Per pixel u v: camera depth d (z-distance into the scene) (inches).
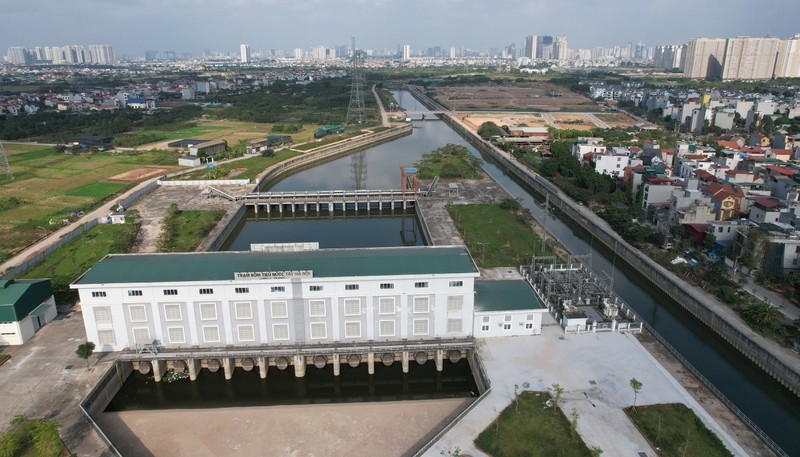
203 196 7731.3
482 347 3587.6
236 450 2856.8
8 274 4783.5
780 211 5403.5
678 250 5324.8
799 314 4099.4
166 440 2940.5
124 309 3400.6
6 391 3120.1
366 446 2881.4
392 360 3641.7
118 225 6348.4
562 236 6535.4
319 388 3595.0
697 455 2613.2
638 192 6988.2
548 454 2655.0
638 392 3115.2
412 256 3651.6
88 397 3038.9
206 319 3447.3
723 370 3885.3
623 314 4030.5
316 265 3533.5
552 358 3462.1
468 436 2790.4
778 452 2645.2
